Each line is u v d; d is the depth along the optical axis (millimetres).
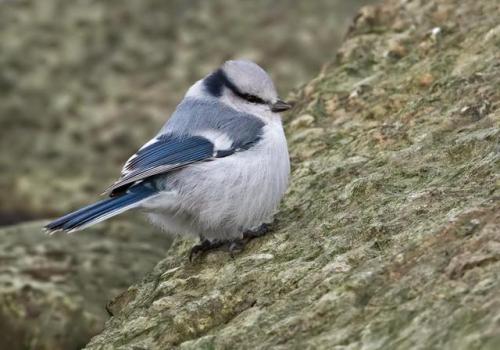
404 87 12969
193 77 22375
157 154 10891
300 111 13828
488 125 10859
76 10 24906
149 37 23875
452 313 7395
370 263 8672
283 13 24156
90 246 15516
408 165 10680
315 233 10117
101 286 14367
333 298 8312
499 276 7594
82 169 19859
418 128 11609
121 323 10297
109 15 24688
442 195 9492
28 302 13797
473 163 9984
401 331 7527
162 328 9430
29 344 13547
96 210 10492
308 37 23141
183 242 12047
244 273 9812
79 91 22188
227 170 10820
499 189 9148
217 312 9219
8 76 22688
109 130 20938
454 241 8422
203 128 11070
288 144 12930
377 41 14477
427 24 14328
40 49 23578
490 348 6766
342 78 14023
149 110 21406
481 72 12133
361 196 10477
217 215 10883
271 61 22469
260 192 10898
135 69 22844
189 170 10875
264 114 11359
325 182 11430
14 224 18594
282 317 8508
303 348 7887
